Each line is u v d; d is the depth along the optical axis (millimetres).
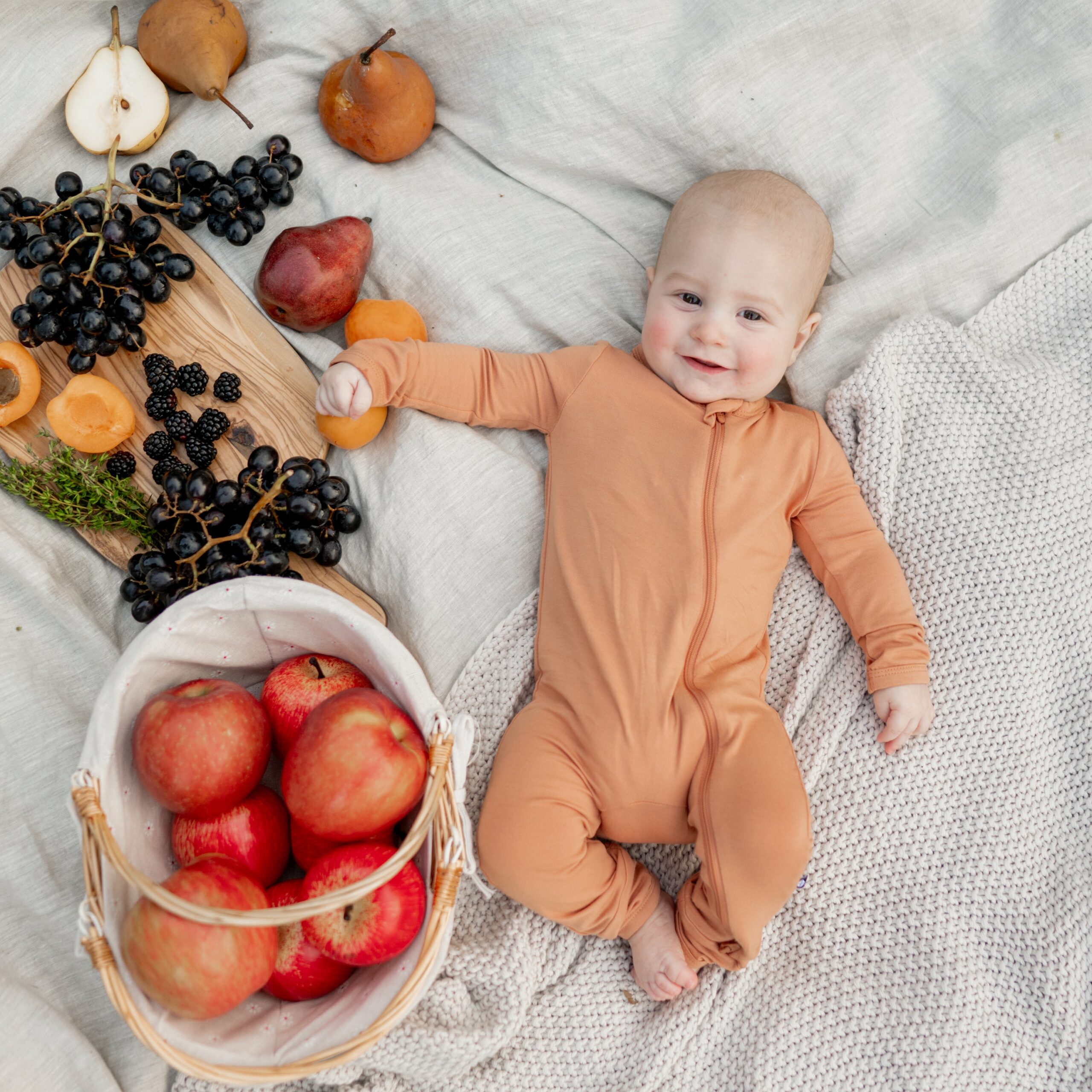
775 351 1552
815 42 1672
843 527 1621
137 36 1725
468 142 1811
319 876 1261
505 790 1453
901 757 1600
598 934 1487
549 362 1645
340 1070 1408
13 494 1623
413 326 1673
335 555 1616
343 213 1737
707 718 1461
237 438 1681
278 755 1483
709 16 1665
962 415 1690
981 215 1693
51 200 1746
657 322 1567
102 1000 1456
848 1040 1497
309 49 1769
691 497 1538
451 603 1631
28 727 1555
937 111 1725
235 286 1737
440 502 1640
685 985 1452
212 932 1130
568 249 1784
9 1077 1316
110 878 1211
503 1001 1478
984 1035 1494
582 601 1535
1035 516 1651
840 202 1730
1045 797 1603
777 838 1391
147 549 1613
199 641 1409
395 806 1264
